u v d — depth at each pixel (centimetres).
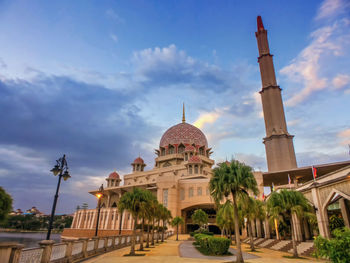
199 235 3594
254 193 2123
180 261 2006
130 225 7444
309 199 3195
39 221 16000
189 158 9319
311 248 2781
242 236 6481
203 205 7669
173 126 11300
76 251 1961
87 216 9238
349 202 2694
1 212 923
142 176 9875
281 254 2930
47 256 1423
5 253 1007
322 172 5931
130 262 1877
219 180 2133
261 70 9806
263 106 9244
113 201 10138
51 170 1864
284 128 8562
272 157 8244
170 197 7712
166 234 6184
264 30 10262
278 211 2784
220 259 2231
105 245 2688
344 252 830
